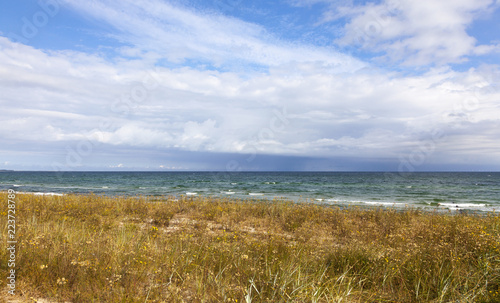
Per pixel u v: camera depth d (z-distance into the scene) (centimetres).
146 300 351
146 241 615
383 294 413
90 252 505
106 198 1491
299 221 1060
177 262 486
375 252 555
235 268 480
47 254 472
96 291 379
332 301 370
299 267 446
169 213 1136
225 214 1147
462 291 404
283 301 361
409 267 481
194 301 370
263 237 808
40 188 3847
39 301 356
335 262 531
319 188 4472
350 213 1250
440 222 1005
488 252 539
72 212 1057
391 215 1193
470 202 2642
